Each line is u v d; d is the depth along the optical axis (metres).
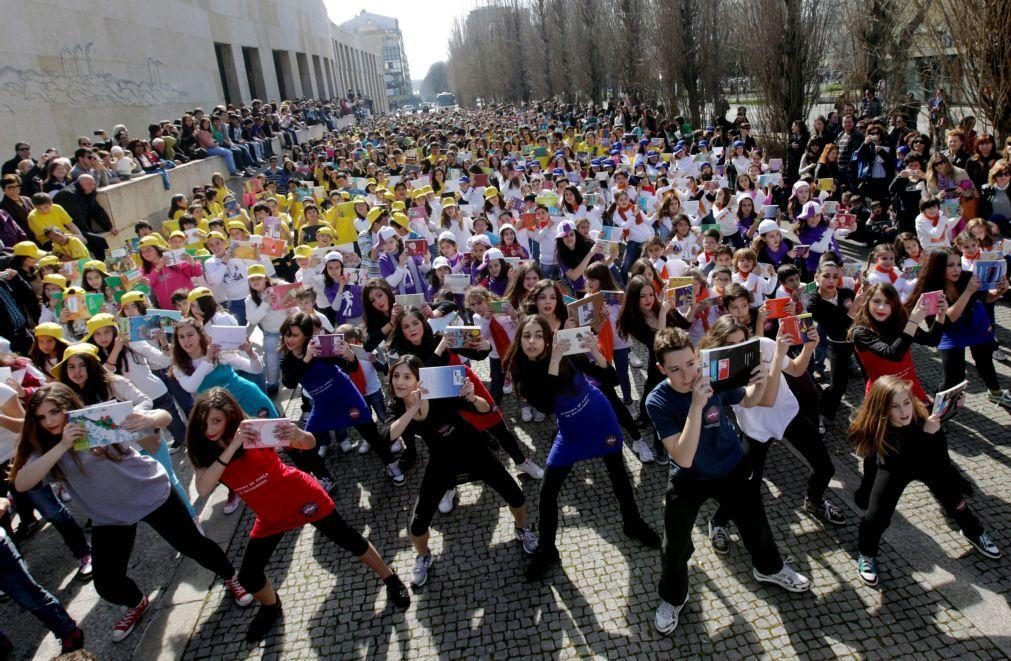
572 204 9.62
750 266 6.18
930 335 5.18
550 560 4.29
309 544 4.88
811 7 16.11
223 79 32.47
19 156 10.88
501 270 7.22
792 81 16.64
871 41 15.42
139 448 4.16
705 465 3.51
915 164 10.02
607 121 25.41
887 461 3.79
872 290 4.71
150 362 5.95
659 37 23.92
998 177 8.11
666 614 3.79
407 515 5.12
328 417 5.24
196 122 18.38
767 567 3.91
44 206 9.24
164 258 7.99
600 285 5.93
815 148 13.44
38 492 4.51
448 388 3.96
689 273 6.39
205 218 11.71
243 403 5.34
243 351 5.52
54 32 16.81
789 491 4.89
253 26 35.47
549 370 4.01
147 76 22.03
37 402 3.70
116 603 4.10
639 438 5.48
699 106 24.61
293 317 5.12
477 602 4.16
